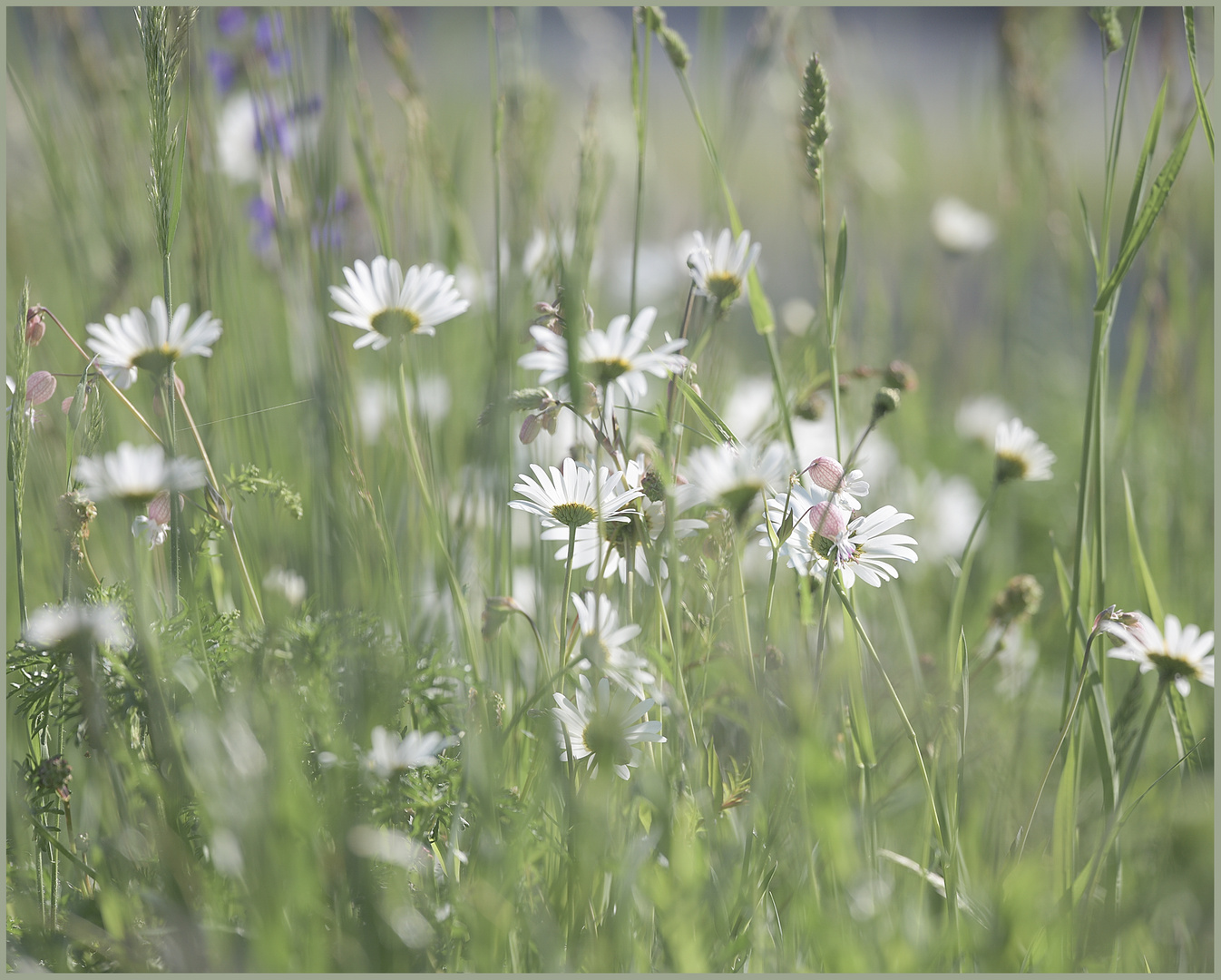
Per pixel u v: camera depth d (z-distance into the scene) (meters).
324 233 1.66
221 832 1.51
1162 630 1.62
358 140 1.71
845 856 1.51
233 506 1.66
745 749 1.64
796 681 1.53
